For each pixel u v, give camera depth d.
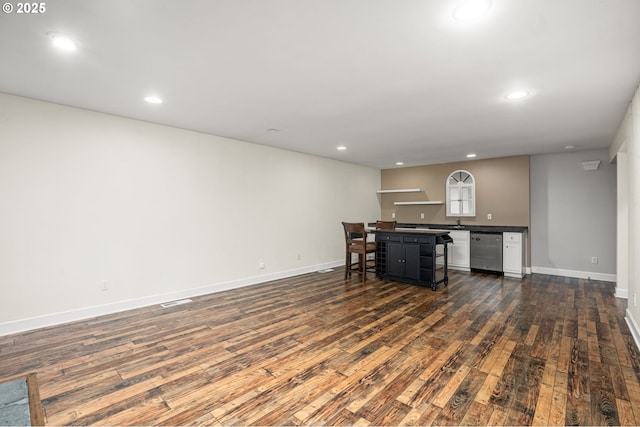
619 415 1.83
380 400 1.98
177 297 4.24
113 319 3.45
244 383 2.18
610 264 5.32
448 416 1.83
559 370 2.34
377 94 2.95
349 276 5.76
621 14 1.71
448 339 2.91
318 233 6.37
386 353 2.63
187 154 4.33
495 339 2.91
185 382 2.20
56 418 1.81
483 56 2.21
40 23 1.82
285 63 2.34
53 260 3.28
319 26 1.86
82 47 2.11
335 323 3.33
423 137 4.64
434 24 1.83
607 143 4.95
